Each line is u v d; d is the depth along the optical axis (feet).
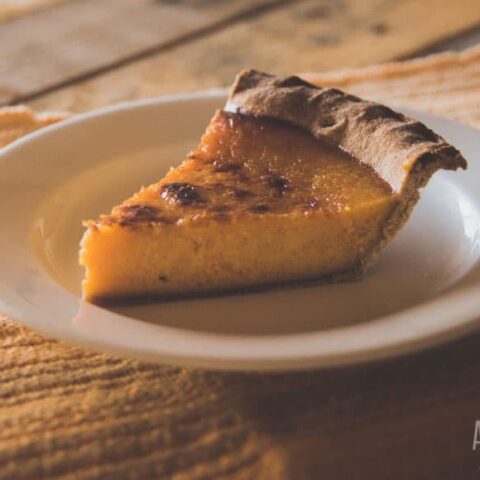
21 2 2.76
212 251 1.76
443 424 1.49
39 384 1.54
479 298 1.61
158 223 1.73
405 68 2.37
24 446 1.45
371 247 1.80
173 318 1.70
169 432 1.48
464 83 2.32
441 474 1.44
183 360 1.47
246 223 1.76
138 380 1.55
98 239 1.72
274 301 1.74
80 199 1.91
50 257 1.78
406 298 1.74
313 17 2.69
